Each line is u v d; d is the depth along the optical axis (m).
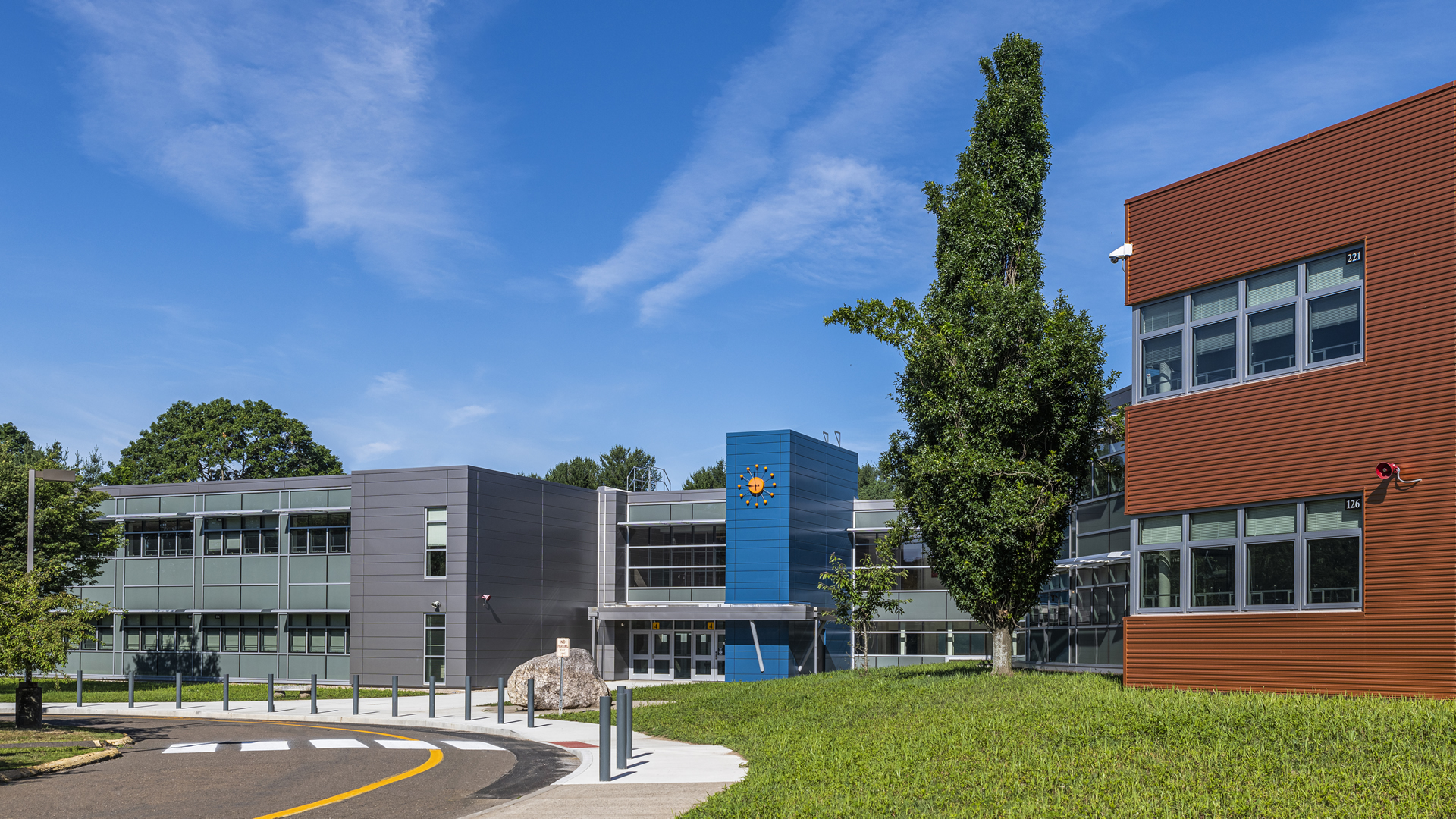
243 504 46.16
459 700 34.22
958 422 25.56
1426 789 10.34
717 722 22.67
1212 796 10.80
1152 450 20.47
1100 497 30.03
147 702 33.50
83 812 13.34
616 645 47.81
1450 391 16.14
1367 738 12.50
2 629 23.03
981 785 12.20
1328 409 17.64
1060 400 25.05
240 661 45.94
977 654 45.75
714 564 47.59
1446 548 15.99
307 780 16.12
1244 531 18.88
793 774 14.11
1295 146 18.48
